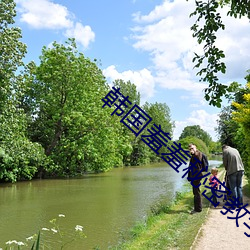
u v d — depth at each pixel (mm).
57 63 31078
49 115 33375
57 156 30406
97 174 34781
